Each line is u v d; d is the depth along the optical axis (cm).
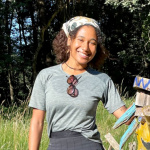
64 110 175
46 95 181
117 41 1551
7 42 1246
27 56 1753
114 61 1548
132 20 1429
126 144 391
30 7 1588
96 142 177
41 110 185
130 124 175
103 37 200
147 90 154
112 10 1380
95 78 183
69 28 187
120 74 1529
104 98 186
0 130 424
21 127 458
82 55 180
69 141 173
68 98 174
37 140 184
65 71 186
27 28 1781
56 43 200
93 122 180
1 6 1133
